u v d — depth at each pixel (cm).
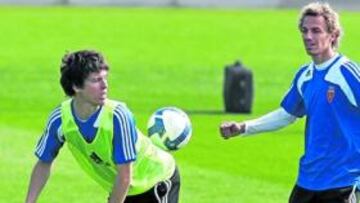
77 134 1369
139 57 5388
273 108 3869
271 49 5772
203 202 2241
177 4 8325
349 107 1412
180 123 1566
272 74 4828
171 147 1566
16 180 2442
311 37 1413
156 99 4072
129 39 6144
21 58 5266
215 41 6106
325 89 1417
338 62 1418
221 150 2861
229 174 2547
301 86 1449
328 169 1421
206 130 3216
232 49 5766
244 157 2772
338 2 8256
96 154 1378
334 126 1414
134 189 1436
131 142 1365
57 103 3941
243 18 7362
